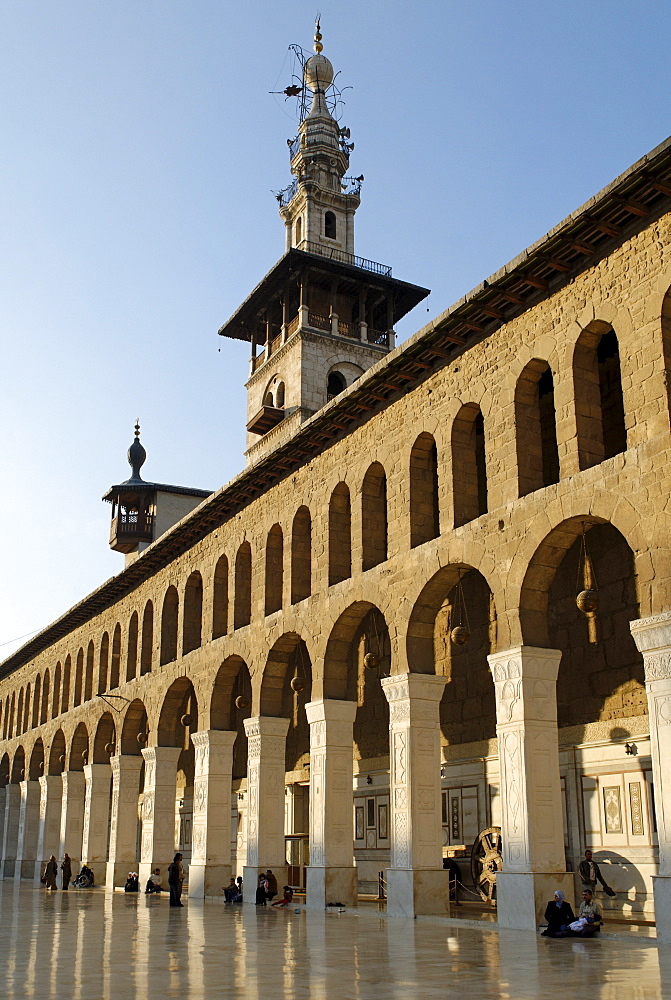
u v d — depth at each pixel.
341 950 17.34
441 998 11.66
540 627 22.73
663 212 20.83
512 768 22.02
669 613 18.86
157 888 39.97
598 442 22.33
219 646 37.00
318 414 30.70
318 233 61.75
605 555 26.58
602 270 22.14
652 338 20.55
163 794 41.00
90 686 52.38
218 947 18.23
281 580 34.59
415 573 26.31
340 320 58.66
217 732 36.66
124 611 48.31
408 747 25.45
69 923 24.66
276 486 34.66
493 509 24.06
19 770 64.62
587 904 19.83
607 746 25.39
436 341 26.31
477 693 30.41
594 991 12.16
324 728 29.25
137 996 12.08
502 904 21.58
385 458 28.66
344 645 30.16
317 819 28.95
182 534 40.94
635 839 24.14
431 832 25.16
